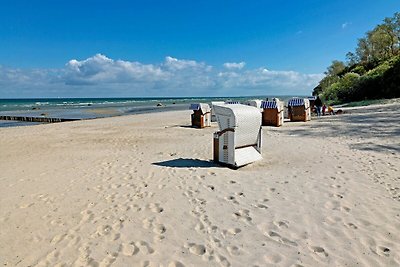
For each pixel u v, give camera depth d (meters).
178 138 13.53
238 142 7.71
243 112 7.74
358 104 30.42
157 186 6.35
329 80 62.50
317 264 3.36
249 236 4.07
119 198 5.71
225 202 5.30
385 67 36.34
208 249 3.79
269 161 8.21
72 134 16.59
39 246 4.00
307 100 18.56
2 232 4.41
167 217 4.79
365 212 4.62
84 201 5.60
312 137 11.84
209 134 14.48
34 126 21.98
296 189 5.79
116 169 7.92
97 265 3.53
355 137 11.15
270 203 5.16
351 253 3.54
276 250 3.69
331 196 5.33
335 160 7.87
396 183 5.84
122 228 4.46
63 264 3.57
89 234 4.30
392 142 9.79
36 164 8.95
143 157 9.41
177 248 3.85
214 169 7.53
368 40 57.25
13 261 3.65
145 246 3.93
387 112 19.36
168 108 52.94
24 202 5.61
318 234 4.03
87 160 9.26
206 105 17.73
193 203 5.32
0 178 7.36
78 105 71.94
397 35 51.62
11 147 12.56
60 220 4.79
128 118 28.03
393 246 3.64
